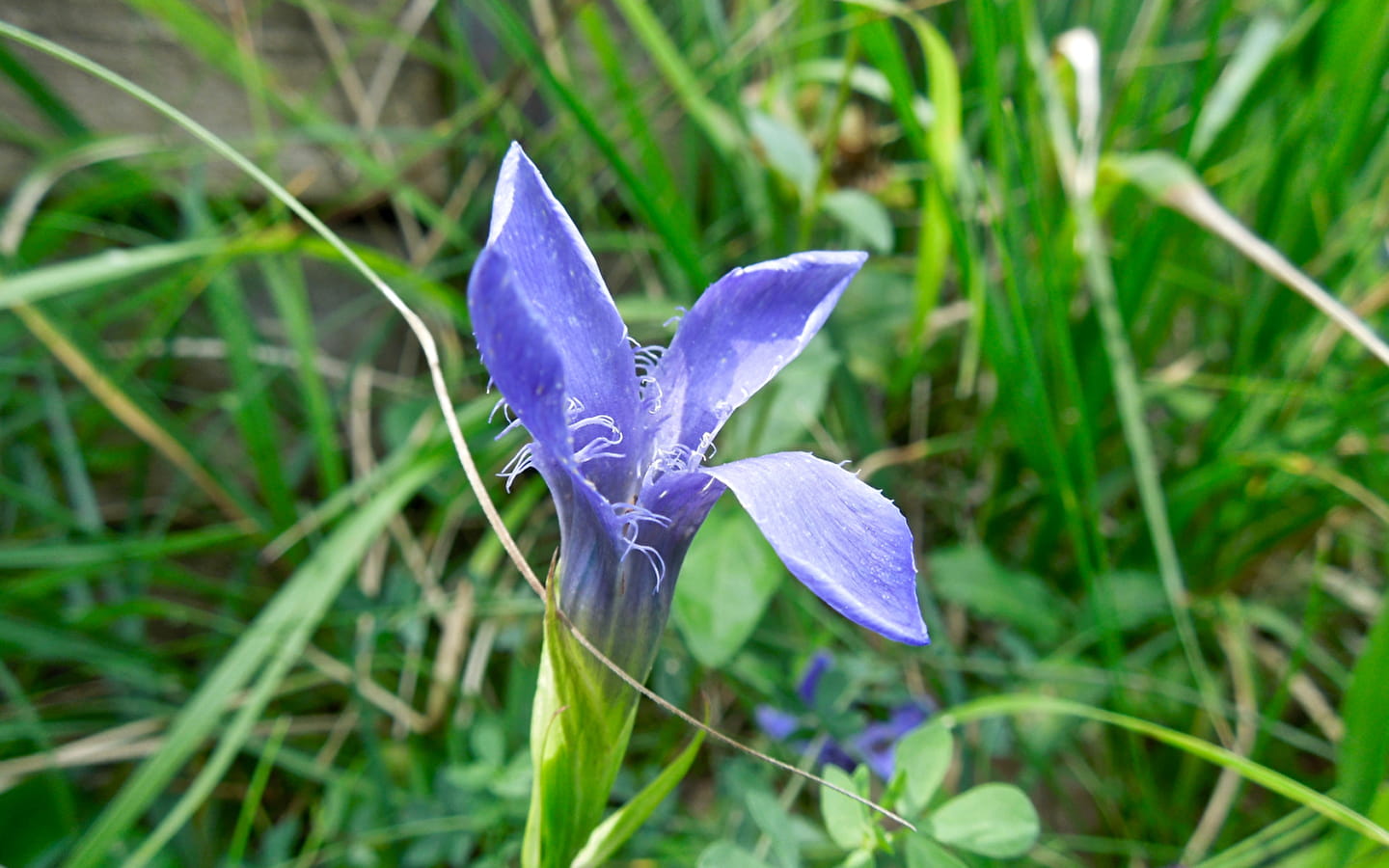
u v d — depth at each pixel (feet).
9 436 0.85
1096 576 0.78
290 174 0.97
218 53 0.80
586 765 0.50
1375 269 0.91
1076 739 0.78
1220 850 0.71
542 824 0.51
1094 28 0.98
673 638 0.74
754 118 0.78
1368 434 0.82
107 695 0.80
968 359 0.86
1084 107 0.74
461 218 1.02
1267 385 0.80
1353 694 0.57
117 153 0.81
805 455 0.47
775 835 0.55
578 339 0.49
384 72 0.98
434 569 0.87
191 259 0.78
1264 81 0.81
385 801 0.69
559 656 0.49
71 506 0.87
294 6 0.95
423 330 0.53
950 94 0.72
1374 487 0.82
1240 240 0.70
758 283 0.50
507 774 0.63
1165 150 0.97
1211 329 1.00
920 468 0.97
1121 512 0.97
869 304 0.95
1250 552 0.85
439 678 0.76
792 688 0.72
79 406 0.86
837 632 0.77
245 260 0.90
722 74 0.90
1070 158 0.75
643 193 0.72
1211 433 0.87
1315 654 0.80
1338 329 0.84
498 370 0.42
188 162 0.88
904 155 1.07
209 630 0.90
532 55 0.72
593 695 0.49
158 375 0.92
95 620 0.72
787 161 0.77
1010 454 0.89
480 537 0.97
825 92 0.97
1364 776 0.57
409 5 0.98
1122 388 0.71
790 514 0.45
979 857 0.59
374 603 0.76
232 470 0.97
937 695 0.78
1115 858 0.74
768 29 0.90
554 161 1.03
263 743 0.75
